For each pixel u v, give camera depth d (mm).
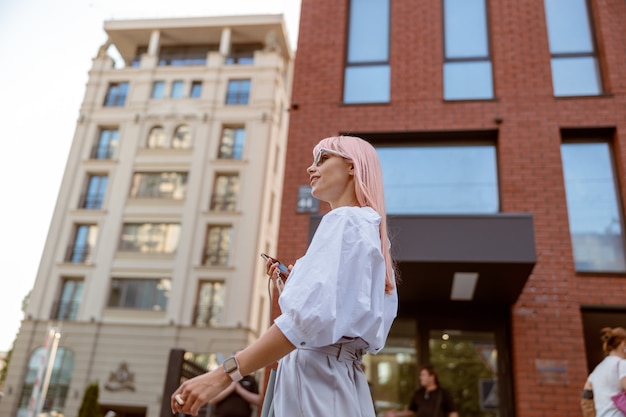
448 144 8391
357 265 1238
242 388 5957
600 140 8117
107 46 31047
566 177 7992
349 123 8500
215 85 28484
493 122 8188
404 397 7535
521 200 7668
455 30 9109
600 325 7168
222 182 26844
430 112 8406
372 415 1283
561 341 6957
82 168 27969
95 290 25547
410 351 7711
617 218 7707
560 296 7152
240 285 24484
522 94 8305
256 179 26281
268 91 28000
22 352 24922
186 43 31047
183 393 1135
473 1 9273
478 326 7523
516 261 6121
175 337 24078
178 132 28141
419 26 9055
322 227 1274
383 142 8539
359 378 1294
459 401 7215
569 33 8805
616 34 8516
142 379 23750
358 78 8984
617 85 8188
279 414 1214
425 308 7707
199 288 25078
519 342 7043
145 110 28625
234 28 30141
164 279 25438
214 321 24344
